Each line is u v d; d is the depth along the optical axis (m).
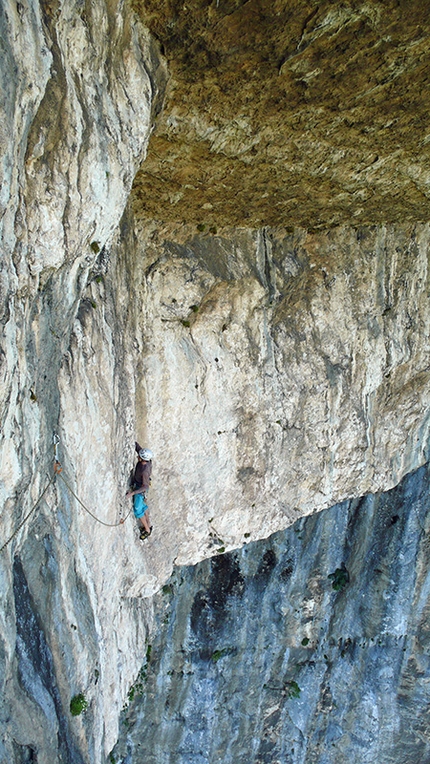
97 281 7.11
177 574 12.55
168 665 13.05
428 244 10.12
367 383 10.87
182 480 9.92
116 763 13.26
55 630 6.56
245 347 9.84
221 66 5.74
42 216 4.75
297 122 6.62
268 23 5.22
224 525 10.61
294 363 10.28
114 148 5.40
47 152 4.63
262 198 8.37
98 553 7.80
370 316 10.39
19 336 4.78
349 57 5.61
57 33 4.45
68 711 6.93
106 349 7.34
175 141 6.83
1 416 4.61
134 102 5.52
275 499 11.01
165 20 5.29
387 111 6.48
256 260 9.56
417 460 12.22
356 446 11.33
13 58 3.94
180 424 9.62
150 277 8.94
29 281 4.81
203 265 9.18
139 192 7.99
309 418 10.71
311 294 10.03
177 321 9.29
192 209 8.57
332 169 7.67
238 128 6.68
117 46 5.15
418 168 7.78
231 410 10.04
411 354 10.85
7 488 5.01
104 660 8.59
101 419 7.25
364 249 9.98
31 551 5.93
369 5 4.98
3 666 5.27
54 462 6.16
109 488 7.79
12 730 5.46
